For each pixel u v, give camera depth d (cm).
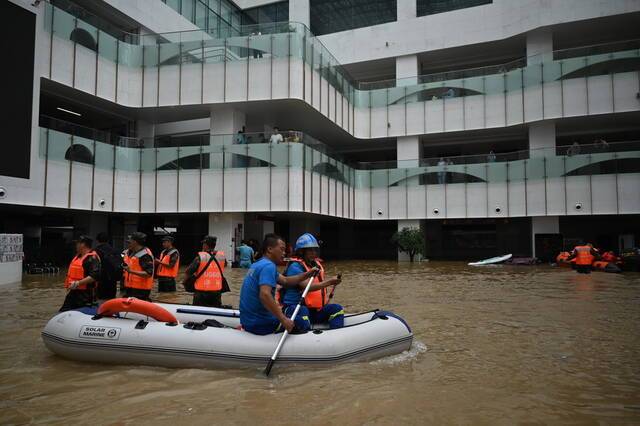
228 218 2177
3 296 1052
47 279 1437
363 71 3281
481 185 2542
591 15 2492
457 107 2703
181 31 2383
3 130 1446
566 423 377
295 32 2144
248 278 530
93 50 1973
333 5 3178
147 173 2128
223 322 601
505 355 578
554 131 2522
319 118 2466
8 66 1453
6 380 475
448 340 660
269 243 526
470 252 3098
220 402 415
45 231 2667
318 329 560
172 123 2566
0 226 2248
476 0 2856
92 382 469
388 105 2853
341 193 2558
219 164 2125
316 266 589
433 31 2909
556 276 1662
